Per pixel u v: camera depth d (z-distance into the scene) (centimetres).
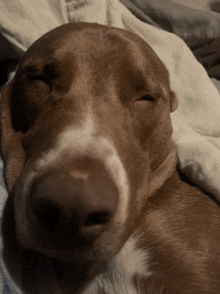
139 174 20
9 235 21
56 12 36
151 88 21
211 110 33
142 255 21
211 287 21
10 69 36
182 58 36
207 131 32
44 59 20
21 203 16
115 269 21
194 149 25
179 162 26
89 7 35
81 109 18
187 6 45
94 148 16
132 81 20
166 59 37
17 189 17
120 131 18
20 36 33
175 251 21
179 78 35
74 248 15
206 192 25
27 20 34
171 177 25
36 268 20
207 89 34
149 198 23
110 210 14
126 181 17
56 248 15
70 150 15
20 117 21
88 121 17
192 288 20
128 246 21
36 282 20
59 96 19
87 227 14
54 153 15
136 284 21
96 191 13
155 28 38
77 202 13
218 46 42
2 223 21
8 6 33
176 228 22
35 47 23
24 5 34
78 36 21
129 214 17
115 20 36
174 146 27
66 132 16
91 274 21
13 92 23
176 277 21
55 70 20
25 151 20
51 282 20
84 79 20
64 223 13
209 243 22
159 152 23
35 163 16
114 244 16
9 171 20
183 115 33
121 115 19
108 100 19
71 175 14
